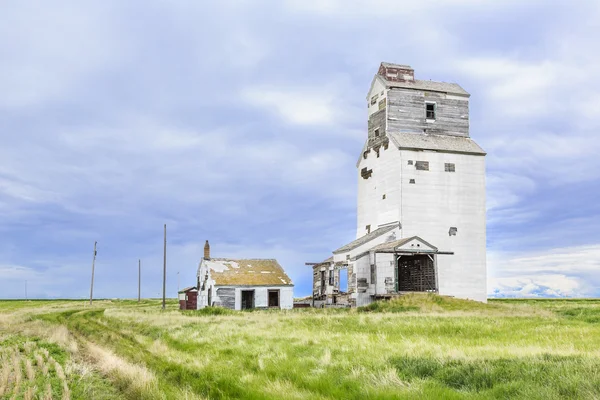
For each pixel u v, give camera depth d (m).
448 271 52.50
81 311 58.34
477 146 56.31
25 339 25.17
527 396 10.75
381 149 56.53
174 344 23.84
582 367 12.23
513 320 30.52
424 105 57.06
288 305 57.19
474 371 12.94
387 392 11.76
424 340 20.17
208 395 12.81
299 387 13.46
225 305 55.38
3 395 13.16
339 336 22.19
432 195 53.25
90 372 15.98
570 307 41.50
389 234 51.78
